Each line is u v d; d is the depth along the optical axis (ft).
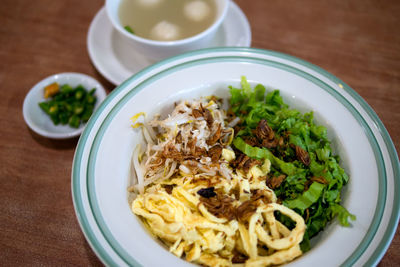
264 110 0.85
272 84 0.86
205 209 0.72
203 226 0.70
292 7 1.17
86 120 0.97
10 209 0.82
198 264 0.70
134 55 1.06
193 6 1.09
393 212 0.67
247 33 1.05
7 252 0.76
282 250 0.68
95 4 1.20
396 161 0.72
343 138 0.78
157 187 0.78
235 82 0.87
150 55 1.00
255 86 0.87
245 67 0.87
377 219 0.67
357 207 0.70
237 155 0.83
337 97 0.81
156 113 0.84
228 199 0.72
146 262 0.64
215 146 0.82
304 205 0.73
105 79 1.05
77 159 0.73
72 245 0.77
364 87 0.98
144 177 0.79
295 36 1.10
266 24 1.13
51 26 1.15
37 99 0.98
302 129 0.80
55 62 1.07
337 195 0.73
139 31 1.06
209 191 0.74
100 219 0.68
